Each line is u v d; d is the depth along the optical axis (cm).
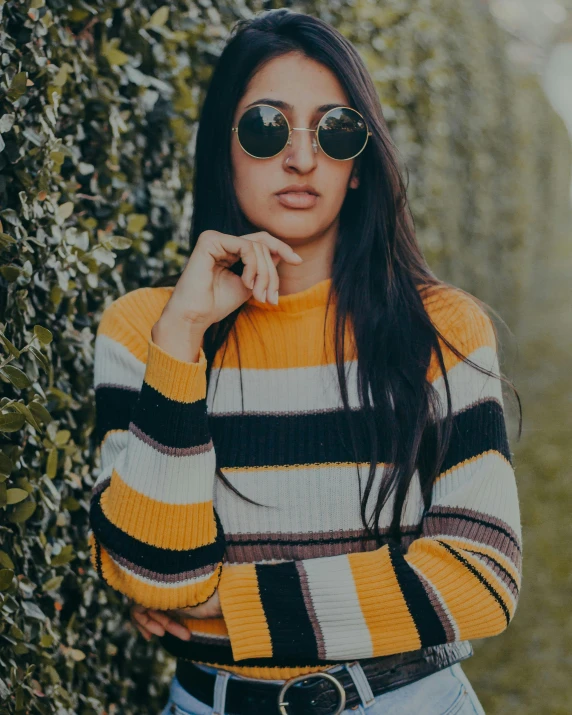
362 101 165
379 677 150
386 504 154
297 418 158
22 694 164
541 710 346
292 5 372
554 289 1296
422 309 163
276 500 153
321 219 163
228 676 153
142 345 169
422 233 587
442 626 145
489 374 160
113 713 231
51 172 188
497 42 971
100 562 156
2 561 157
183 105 268
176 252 269
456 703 155
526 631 411
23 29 177
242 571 150
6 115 161
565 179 1553
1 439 170
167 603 149
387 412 154
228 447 157
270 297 155
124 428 165
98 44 226
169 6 269
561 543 498
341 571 147
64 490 203
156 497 147
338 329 159
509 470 156
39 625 177
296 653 145
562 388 855
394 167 169
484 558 148
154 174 263
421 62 573
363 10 440
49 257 187
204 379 151
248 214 167
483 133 860
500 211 954
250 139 161
